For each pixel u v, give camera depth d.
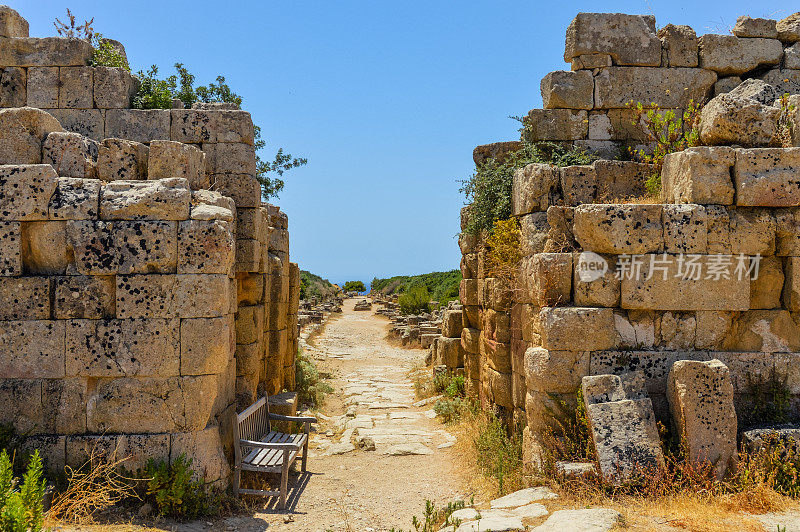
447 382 12.67
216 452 6.07
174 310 5.77
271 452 6.97
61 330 5.73
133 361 5.74
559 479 5.76
